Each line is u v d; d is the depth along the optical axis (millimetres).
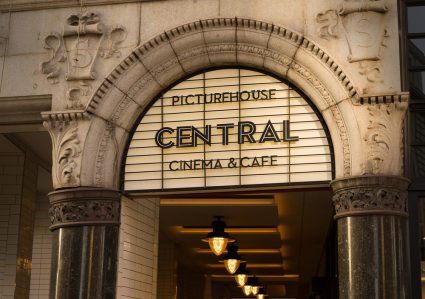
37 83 9125
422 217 8266
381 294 7637
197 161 8695
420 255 8148
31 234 12688
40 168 13375
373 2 8227
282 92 8633
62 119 8867
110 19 9039
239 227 16672
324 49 8289
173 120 8906
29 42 9281
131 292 9211
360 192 7879
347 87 8156
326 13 8398
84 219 8586
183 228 17031
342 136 8125
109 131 8836
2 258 11977
